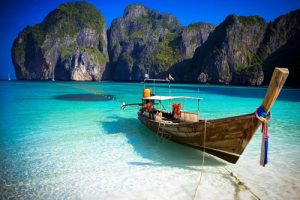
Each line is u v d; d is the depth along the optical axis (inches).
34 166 401.4
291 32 6176.2
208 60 6102.4
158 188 328.2
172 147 498.3
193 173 374.3
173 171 382.0
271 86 292.8
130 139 558.9
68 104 1205.7
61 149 487.2
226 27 6146.7
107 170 386.6
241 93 2406.5
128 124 725.3
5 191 319.6
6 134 596.4
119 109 1040.2
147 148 493.7
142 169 390.0
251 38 6245.1
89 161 423.8
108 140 550.6
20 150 479.2
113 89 2827.3
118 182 346.3
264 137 317.4
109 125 709.3
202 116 872.9
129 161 424.2
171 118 593.6
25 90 2367.1
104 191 321.4
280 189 323.9
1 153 461.4
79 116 855.7
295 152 465.4
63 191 321.4
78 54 7780.5
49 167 397.7
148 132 623.8
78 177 362.0
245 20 6407.5
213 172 377.7
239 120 349.1
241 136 358.6
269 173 372.5
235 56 5880.9
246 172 376.8
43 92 2101.4
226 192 316.8
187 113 523.8
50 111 965.8
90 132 623.2
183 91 2625.5
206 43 6840.6
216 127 381.1
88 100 1428.4
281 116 893.2
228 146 382.0
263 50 6072.8
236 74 5610.2
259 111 320.5
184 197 305.1
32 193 315.9
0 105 1147.3
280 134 601.6
